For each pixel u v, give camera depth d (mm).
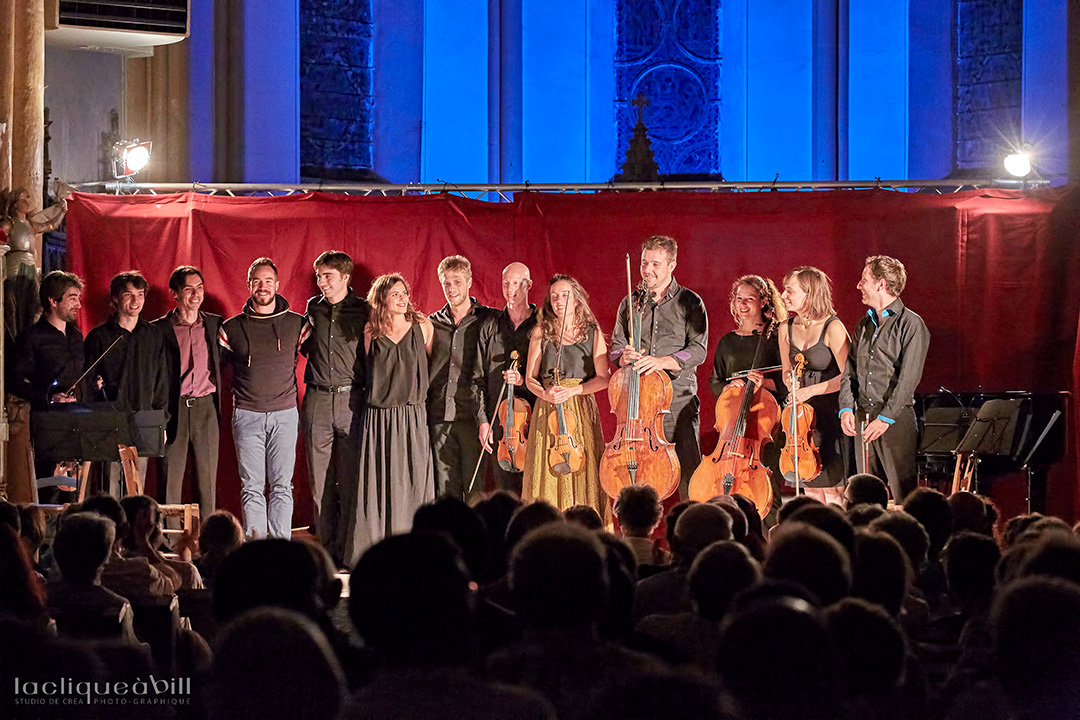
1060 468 12625
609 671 3467
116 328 11820
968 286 12625
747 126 17578
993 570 5188
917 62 16672
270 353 11758
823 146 17047
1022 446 11344
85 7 13398
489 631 4711
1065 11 14531
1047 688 3264
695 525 5578
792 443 10773
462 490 11703
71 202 12672
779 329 11406
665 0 18062
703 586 4445
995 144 16297
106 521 5254
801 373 11203
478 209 12844
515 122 17516
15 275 11617
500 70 17641
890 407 11180
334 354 11688
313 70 16859
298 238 12844
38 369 11375
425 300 12906
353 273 12852
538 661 3486
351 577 3160
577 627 3523
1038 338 12562
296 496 12930
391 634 3096
